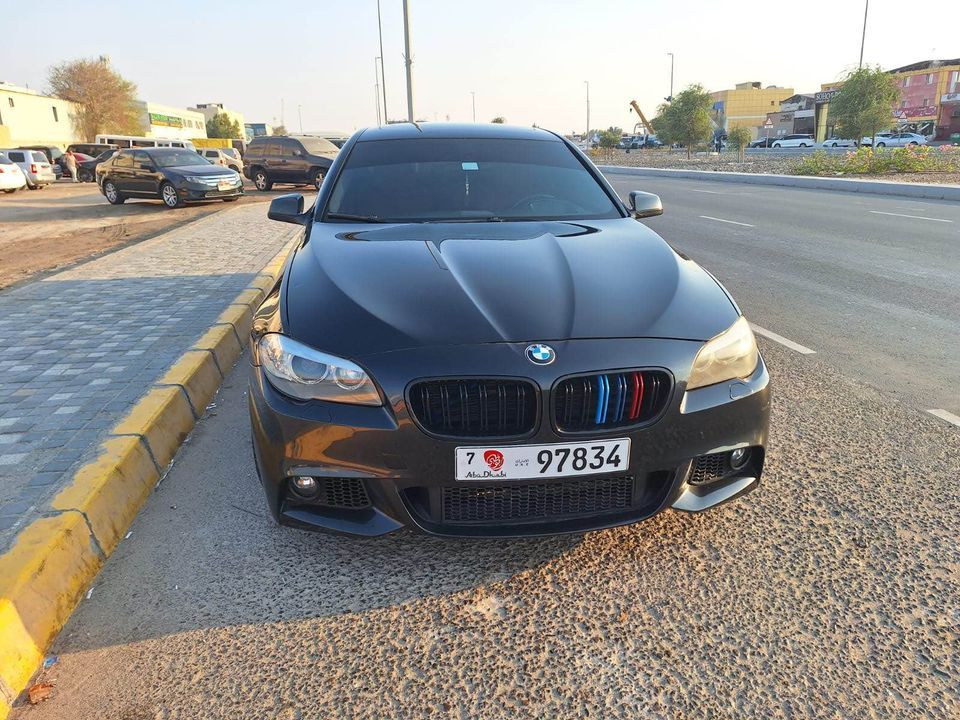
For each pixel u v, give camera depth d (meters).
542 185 3.47
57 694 1.85
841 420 3.45
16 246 10.55
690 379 2.10
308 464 2.10
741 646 1.96
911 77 52.59
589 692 1.82
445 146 3.69
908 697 1.78
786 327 5.14
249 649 2.00
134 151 17.22
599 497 2.16
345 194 3.37
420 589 2.24
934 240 9.09
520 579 2.27
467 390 1.99
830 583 2.22
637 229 3.08
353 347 2.07
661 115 47.00
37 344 4.45
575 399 2.03
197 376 3.81
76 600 2.21
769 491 2.77
